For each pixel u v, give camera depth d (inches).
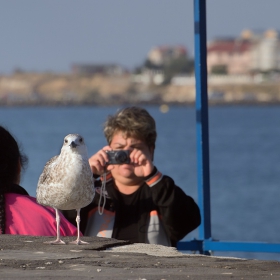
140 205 373.4
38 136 3878.0
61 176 264.2
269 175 2064.5
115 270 230.4
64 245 270.2
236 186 1824.6
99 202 364.5
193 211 372.2
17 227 295.3
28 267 233.5
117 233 369.7
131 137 382.0
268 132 4687.5
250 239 1118.4
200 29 392.5
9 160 300.8
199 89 394.0
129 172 371.9
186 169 2198.6
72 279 217.0
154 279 218.1
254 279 220.8
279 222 1252.5
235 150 3125.0
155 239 367.2
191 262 246.5
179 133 4534.9
